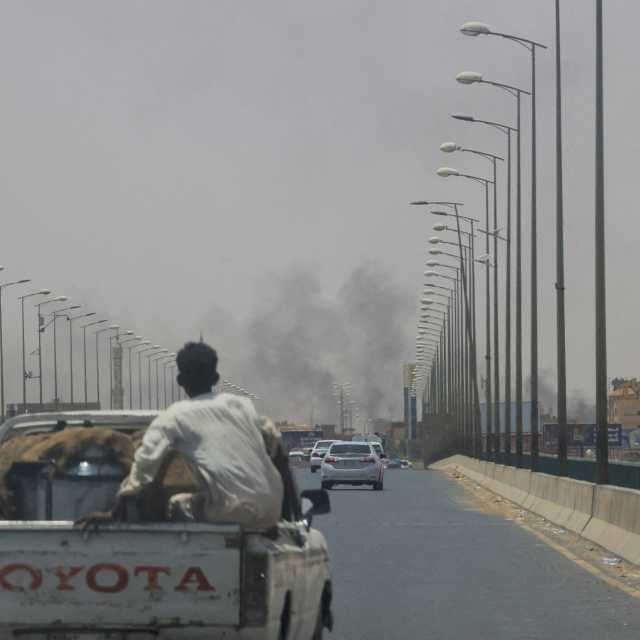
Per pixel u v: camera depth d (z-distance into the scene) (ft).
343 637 87.35
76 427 59.47
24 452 57.93
